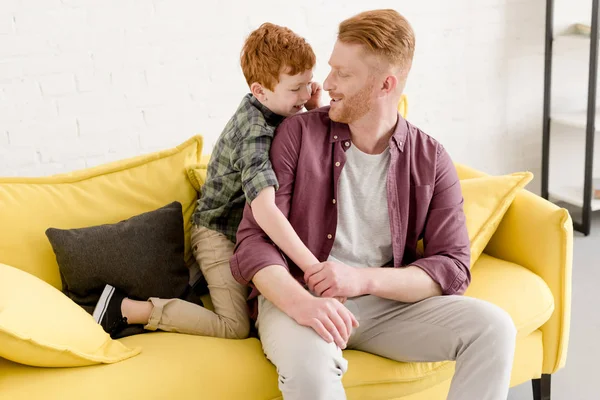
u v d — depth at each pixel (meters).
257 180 1.91
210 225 2.17
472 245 2.18
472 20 3.33
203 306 2.16
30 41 2.54
